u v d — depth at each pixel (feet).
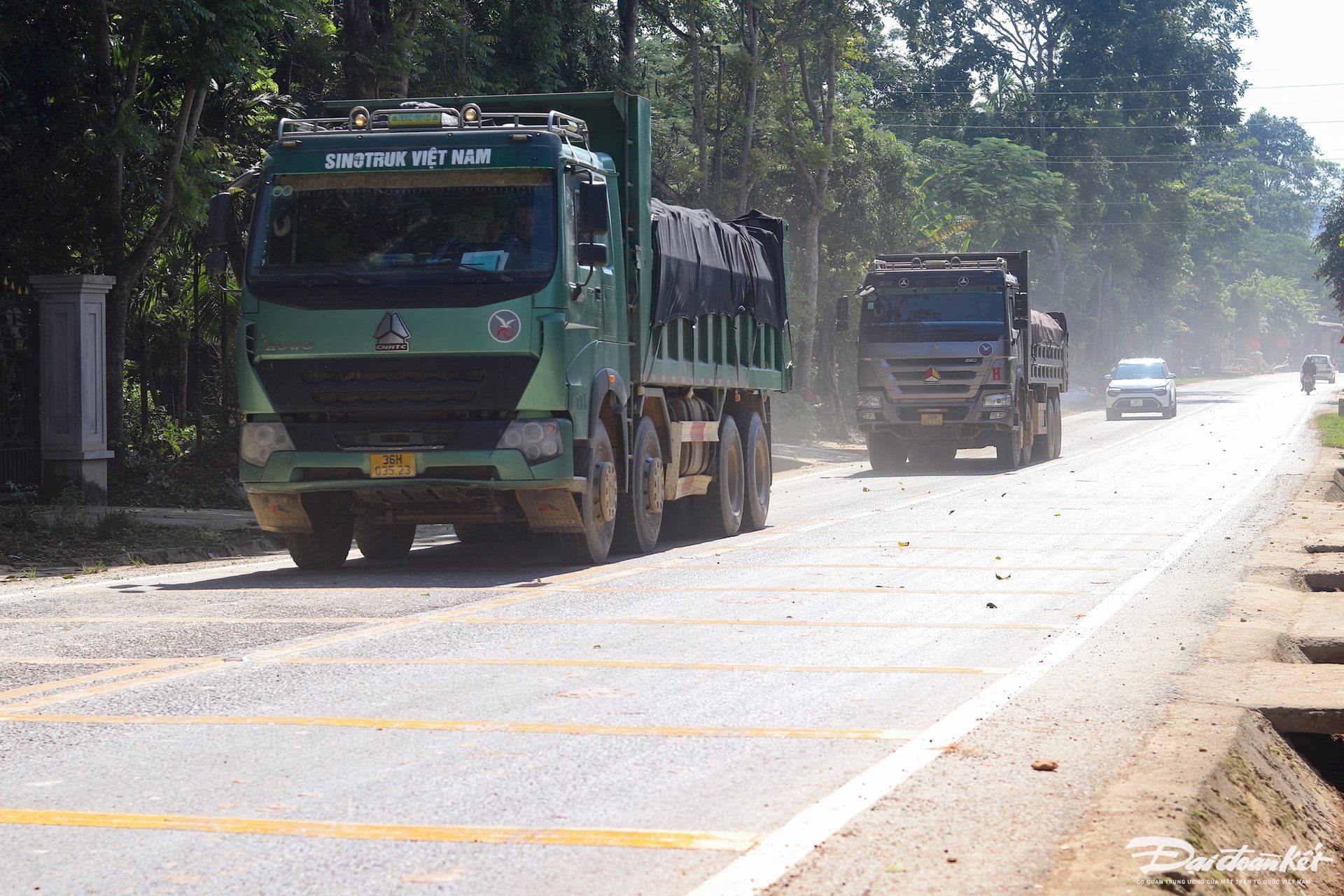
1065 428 242.17
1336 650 43.11
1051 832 23.41
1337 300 316.60
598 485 61.93
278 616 48.14
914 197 217.97
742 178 177.06
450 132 59.06
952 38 373.40
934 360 138.21
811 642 42.63
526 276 57.41
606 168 65.21
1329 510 88.07
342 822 24.22
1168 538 74.02
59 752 29.25
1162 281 440.04
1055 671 37.91
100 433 88.48
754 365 86.89
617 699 34.30
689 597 52.54
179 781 26.91
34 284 86.69
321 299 57.77
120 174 94.07
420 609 49.73
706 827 23.90
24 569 63.72
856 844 22.84
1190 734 30.01
